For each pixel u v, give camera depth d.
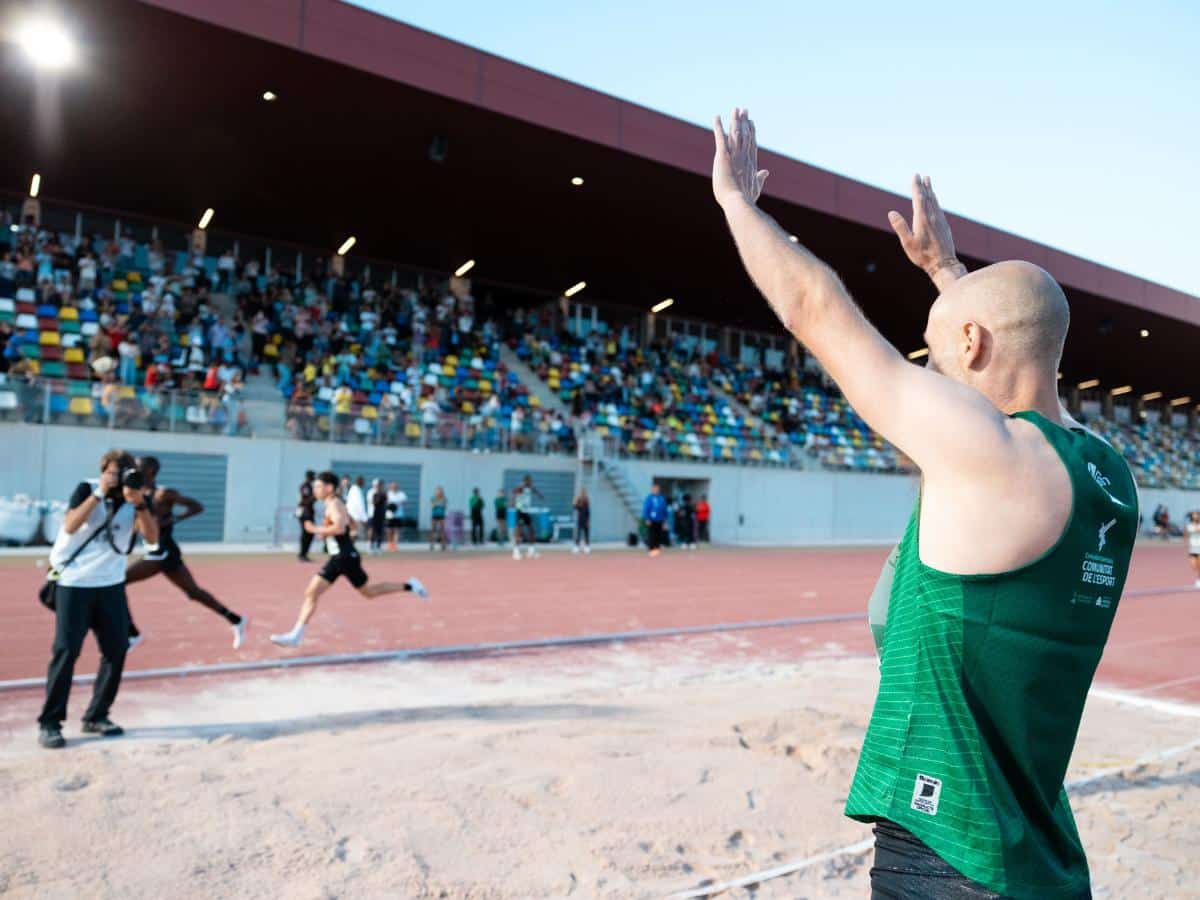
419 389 27.55
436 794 4.54
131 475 5.60
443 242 30.72
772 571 20.19
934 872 1.44
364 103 20.27
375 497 22.08
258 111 20.91
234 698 6.95
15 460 19.52
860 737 5.80
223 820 4.14
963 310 1.64
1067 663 1.45
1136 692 8.52
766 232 1.62
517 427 27.06
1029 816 1.48
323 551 21.27
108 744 5.53
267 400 24.58
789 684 8.00
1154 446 53.06
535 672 8.38
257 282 29.52
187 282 27.84
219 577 15.16
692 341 41.19
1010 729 1.43
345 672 8.08
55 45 17.91
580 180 24.56
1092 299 34.16
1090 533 1.45
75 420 20.27
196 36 17.53
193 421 21.72
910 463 1.67
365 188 25.83
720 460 31.72
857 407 1.54
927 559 1.50
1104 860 4.19
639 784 4.78
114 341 22.61
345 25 18.45
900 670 1.55
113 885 3.51
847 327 1.51
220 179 25.42
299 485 23.08
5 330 21.27
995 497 1.41
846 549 29.58
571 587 15.70
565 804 4.48
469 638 10.18
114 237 28.88
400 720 6.28
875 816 1.54
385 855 3.83
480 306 35.78
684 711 6.68
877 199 26.81
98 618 5.69
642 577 17.94
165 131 22.14
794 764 5.24
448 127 21.38
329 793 4.52
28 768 4.87
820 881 3.82
